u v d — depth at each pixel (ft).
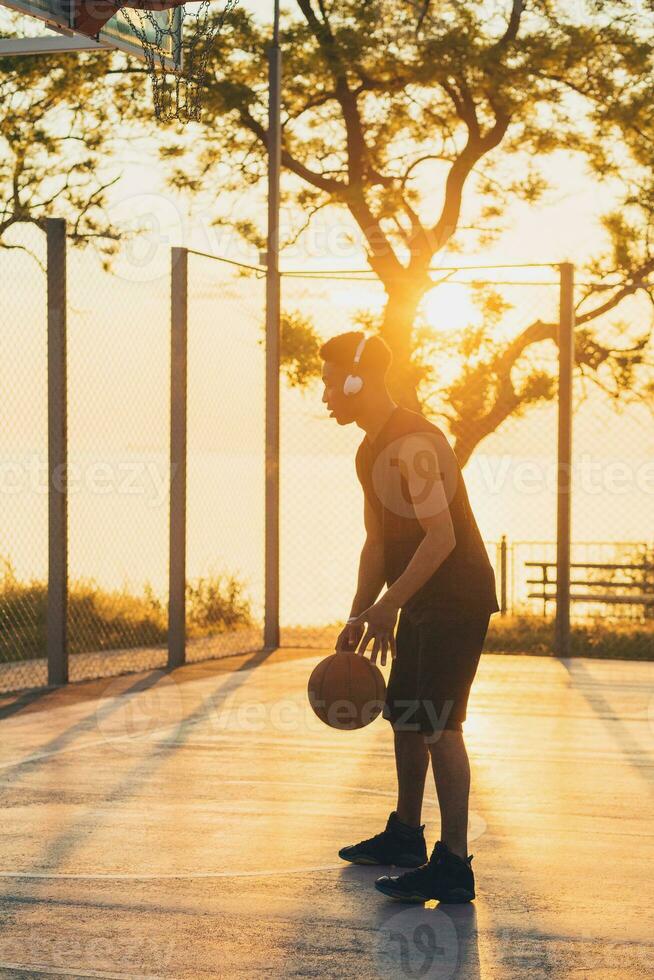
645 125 54.60
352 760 20.06
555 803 17.34
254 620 41.63
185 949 11.44
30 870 13.96
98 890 13.23
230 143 55.88
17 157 53.72
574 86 56.24
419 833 14.25
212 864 14.23
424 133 58.44
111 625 38.47
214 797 17.49
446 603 13.07
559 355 33.96
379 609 13.01
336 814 16.57
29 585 40.16
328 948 11.48
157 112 32.55
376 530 14.51
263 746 21.11
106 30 30.73
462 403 51.08
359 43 52.90
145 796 17.56
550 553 53.98
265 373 35.29
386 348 13.70
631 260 54.34
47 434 28.02
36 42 32.09
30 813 16.55
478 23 54.49
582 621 45.88
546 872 13.99
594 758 20.40
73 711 24.56
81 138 54.44
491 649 36.47
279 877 13.73
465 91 55.72
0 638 34.37
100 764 19.66
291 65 54.90
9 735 22.07
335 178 58.95
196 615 40.78
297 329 48.34
